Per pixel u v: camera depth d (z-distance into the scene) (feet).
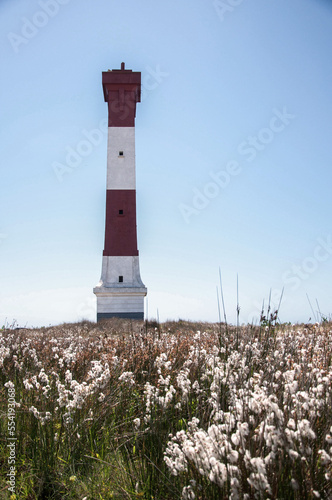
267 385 13.34
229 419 10.75
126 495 12.49
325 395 12.01
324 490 9.45
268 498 8.99
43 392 17.62
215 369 15.53
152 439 14.28
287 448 9.39
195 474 10.71
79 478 14.02
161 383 18.04
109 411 17.02
